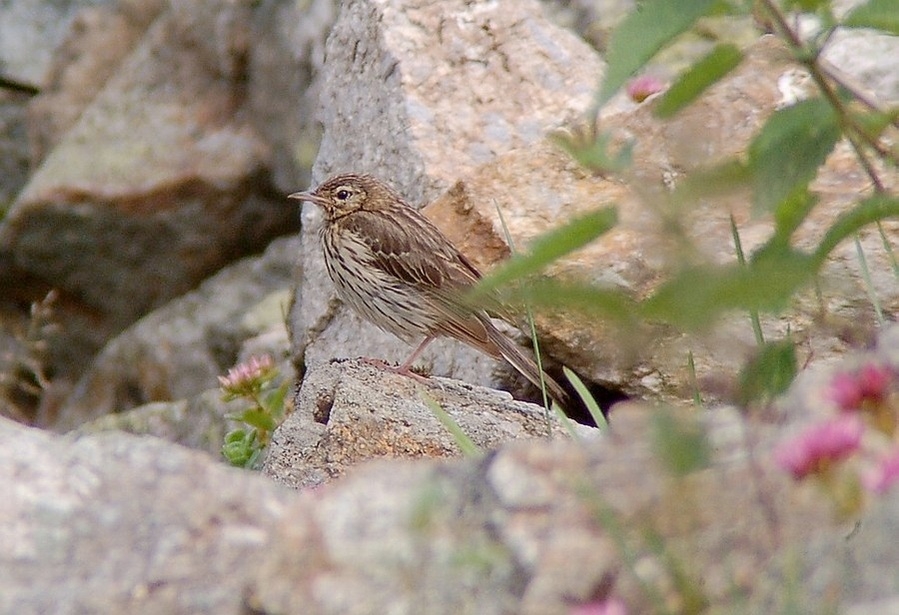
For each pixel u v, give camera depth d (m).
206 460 6.57
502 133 15.97
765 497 5.45
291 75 21.17
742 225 11.96
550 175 14.55
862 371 5.58
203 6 22.34
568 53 16.69
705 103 13.45
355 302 14.70
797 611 4.93
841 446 5.02
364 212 14.52
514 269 5.10
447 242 14.09
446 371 14.58
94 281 22.22
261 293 20.98
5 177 24.09
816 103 5.87
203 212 21.67
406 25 16.81
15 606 5.88
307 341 16.25
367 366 12.49
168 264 22.00
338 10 20.59
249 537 6.11
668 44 5.67
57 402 22.36
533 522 5.66
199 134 22.02
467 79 16.44
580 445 5.93
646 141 12.92
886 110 5.93
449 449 10.58
